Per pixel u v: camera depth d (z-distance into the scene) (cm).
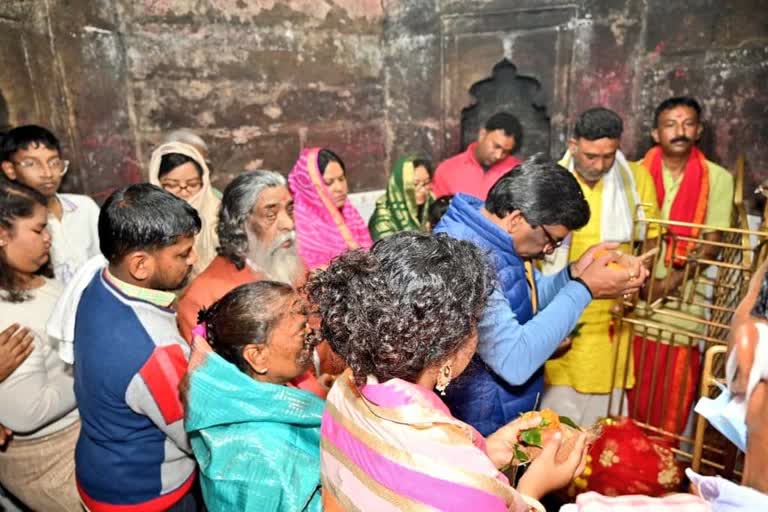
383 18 365
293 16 334
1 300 149
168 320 127
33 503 156
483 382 143
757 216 266
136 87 295
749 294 69
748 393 65
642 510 71
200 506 146
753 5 256
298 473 94
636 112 305
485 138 311
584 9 307
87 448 127
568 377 228
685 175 251
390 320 71
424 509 68
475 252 80
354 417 77
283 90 340
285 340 102
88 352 120
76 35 262
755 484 66
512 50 330
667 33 287
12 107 234
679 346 224
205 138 320
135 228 119
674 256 197
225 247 180
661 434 197
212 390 98
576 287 140
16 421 140
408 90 369
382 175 389
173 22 298
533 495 93
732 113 271
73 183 263
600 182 226
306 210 238
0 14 227
